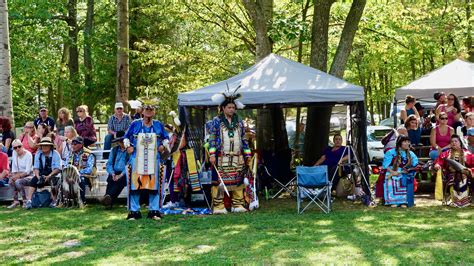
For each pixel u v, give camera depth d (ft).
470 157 32.86
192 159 33.47
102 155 38.99
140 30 79.15
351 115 37.29
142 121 29.09
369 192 33.68
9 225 28.32
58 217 30.50
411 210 31.27
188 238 24.08
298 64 36.29
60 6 75.36
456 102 39.01
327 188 30.71
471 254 20.13
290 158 39.19
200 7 62.44
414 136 38.01
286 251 21.03
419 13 56.59
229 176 31.55
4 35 40.91
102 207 34.45
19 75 75.20
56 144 38.47
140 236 24.84
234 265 19.12
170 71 76.02
